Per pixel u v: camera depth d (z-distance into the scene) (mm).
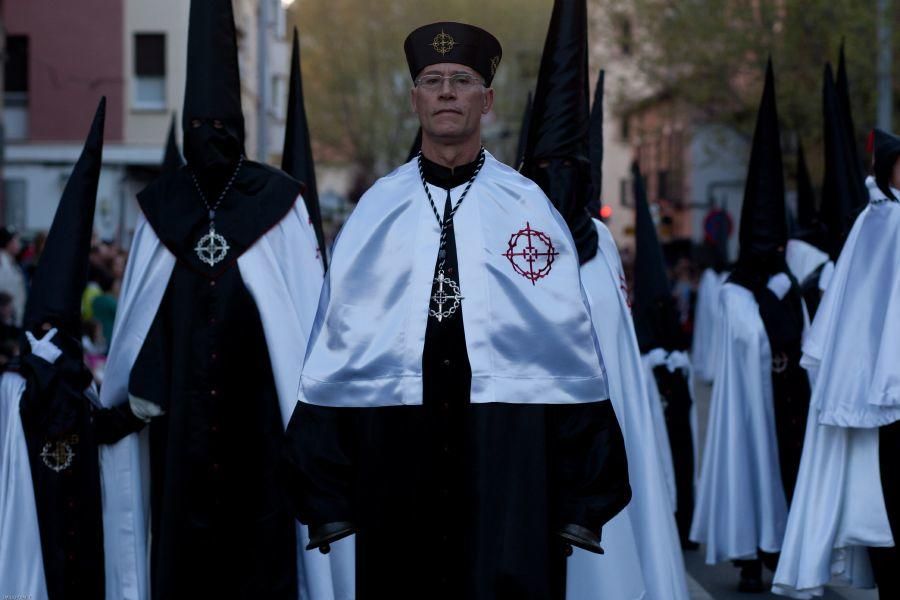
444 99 4176
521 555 3998
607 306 5910
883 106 20094
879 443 6629
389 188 4258
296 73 7941
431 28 4207
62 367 6242
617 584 5312
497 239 4152
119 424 6473
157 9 30766
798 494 6848
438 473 4051
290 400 6367
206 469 6344
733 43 26703
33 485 6234
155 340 6465
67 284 6312
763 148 8992
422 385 4066
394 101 47188
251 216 6480
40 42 30703
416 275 4125
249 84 36406
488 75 4281
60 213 6355
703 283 20594
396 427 4082
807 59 26281
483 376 4051
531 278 4129
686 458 10164
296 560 6473
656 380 9930
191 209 6500
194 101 6465
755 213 9023
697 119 30672
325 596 6387
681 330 10055
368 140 47688
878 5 20578
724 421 8906
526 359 4078
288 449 4109
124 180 30906
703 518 8938
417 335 4082
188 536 6344
